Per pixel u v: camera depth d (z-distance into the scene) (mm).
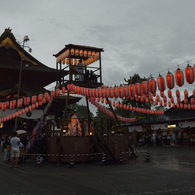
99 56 15570
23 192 6453
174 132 27453
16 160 11617
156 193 6129
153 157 15438
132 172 9594
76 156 13070
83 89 12062
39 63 40219
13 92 34250
